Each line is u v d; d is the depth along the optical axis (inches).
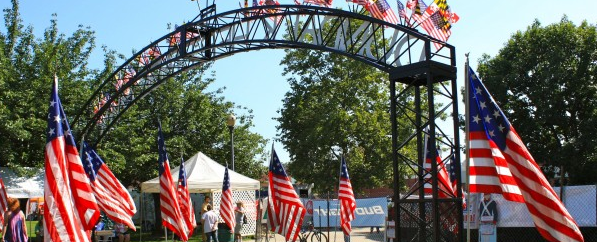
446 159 544.4
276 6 683.4
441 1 564.7
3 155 941.2
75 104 1042.1
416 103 582.9
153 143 1229.1
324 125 1523.1
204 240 837.8
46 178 363.6
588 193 555.5
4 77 968.3
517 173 363.6
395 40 581.6
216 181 930.1
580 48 1419.8
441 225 528.1
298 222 684.1
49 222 357.7
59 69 1066.1
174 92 1314.0
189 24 785.6
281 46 697.6
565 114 1425.9
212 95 1464.1
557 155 1373.0
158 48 887.7
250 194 1098.7
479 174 399.5
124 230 930.1
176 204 669.3
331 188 1563.7
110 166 1055.0
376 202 829.8
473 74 388.8
